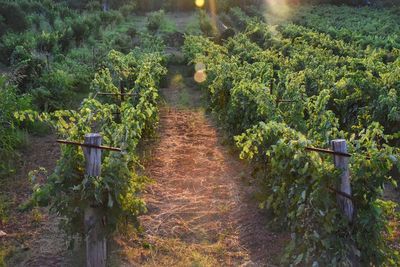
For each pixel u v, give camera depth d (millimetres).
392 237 4926
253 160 6500
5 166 7109
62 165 4281
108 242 4918
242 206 6105
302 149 4062
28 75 10586
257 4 43625
